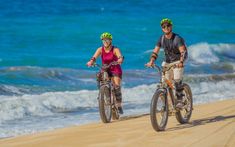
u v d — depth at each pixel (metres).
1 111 31.38
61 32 87.44
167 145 20.06
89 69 53.03
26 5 122.50
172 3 134.50
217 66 56.75
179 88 23.36
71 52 70.88
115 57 27.11
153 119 22.27
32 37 81.94
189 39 87.06
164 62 23.55
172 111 23.47
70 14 112.69
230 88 42.66
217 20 110.56
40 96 34.97
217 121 24.61
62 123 29.12
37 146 21.72
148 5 129.50
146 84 44.47
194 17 114.00
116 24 98.94
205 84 43.69
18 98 33.94
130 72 50.19
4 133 26.80
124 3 131.12
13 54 67.62
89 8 122.50
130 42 80.06
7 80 45.62
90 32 88.38
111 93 27.25
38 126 28.42
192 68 55.09
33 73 47.97
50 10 117.50
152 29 93.12
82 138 22.67
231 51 67.44
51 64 61.69
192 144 19.95
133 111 31.88
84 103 35.06
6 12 111.56
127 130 23.78
